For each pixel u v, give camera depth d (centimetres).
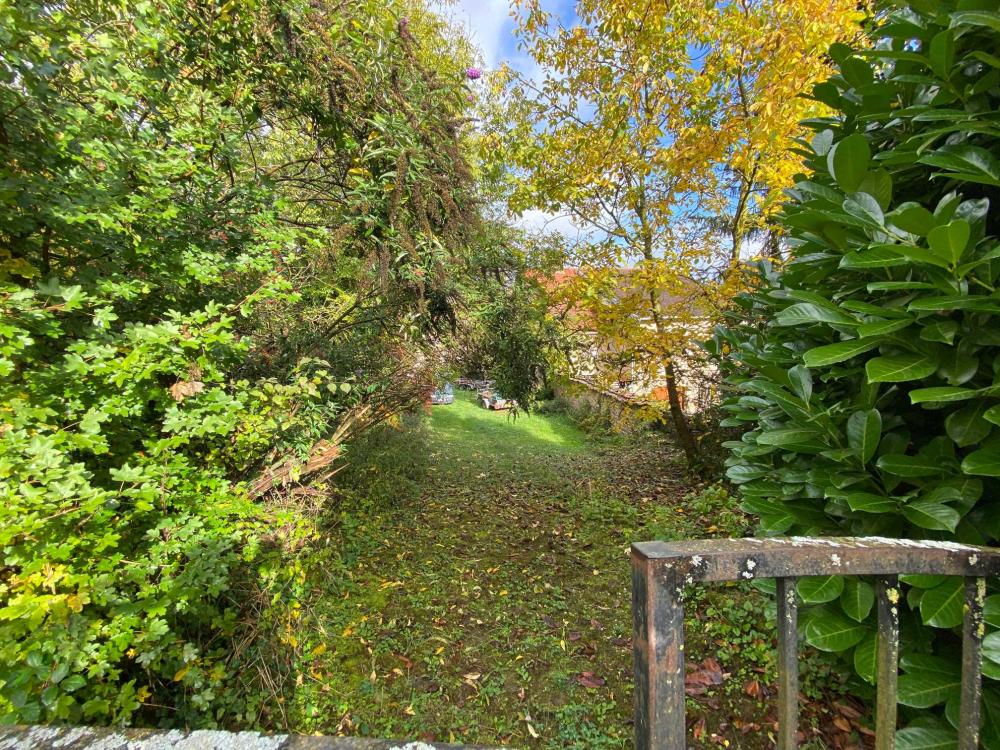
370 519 462
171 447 198
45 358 187
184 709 204
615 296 541
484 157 546
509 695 250
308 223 358
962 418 118
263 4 251
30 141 178
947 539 128
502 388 525
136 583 183
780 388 166
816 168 172
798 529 170
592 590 353
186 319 201
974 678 77
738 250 548
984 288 112
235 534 209
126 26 199
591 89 520
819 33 402
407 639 295
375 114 301
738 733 214
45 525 148
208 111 242
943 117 119
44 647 141
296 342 353
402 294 359
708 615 288
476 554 418
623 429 882
